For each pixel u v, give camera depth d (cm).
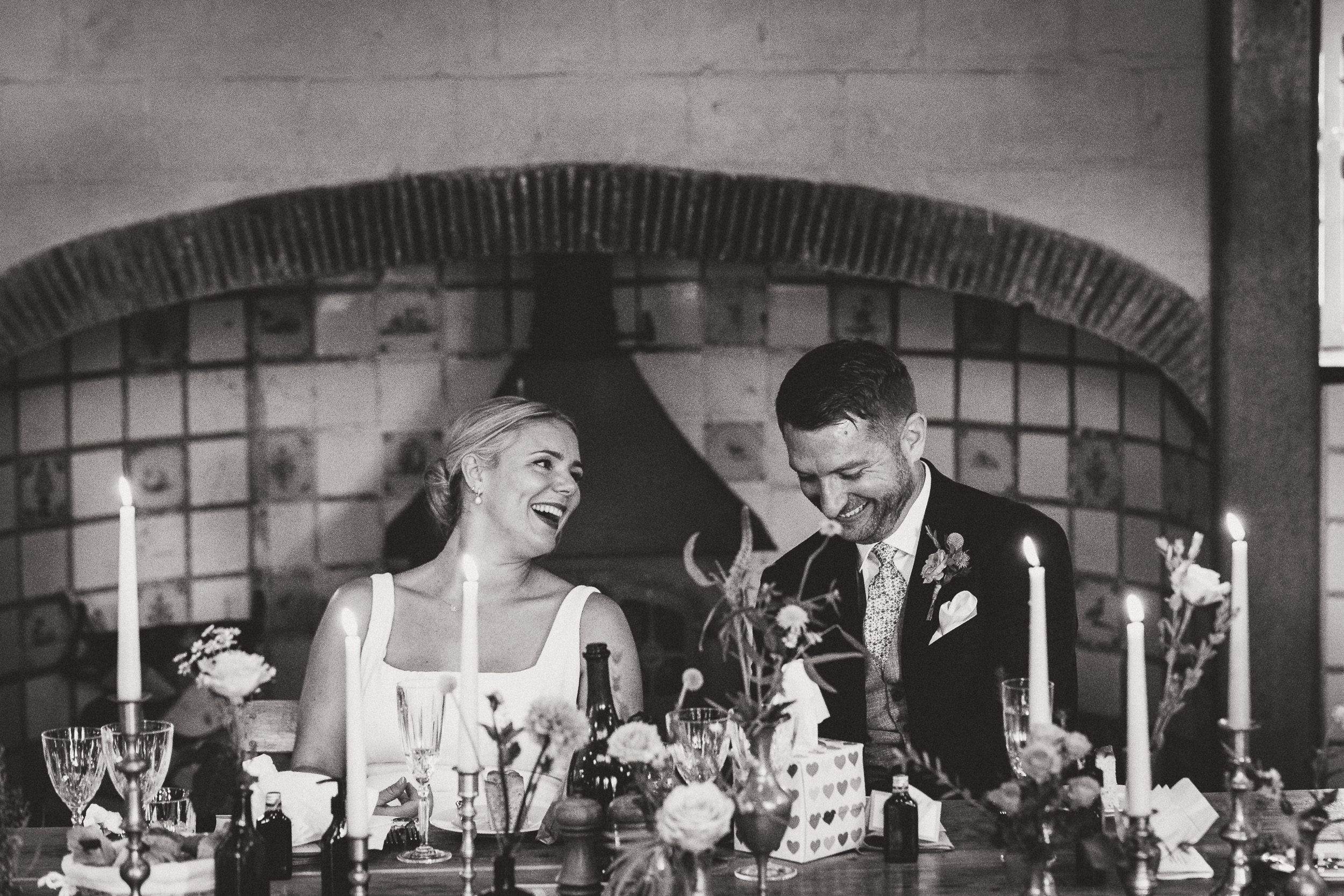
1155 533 502
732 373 555
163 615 545
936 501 312
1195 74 464
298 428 554
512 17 466
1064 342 517
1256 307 459
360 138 467
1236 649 235
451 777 287
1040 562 304
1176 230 466
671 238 477
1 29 459
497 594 319
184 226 466
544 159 469
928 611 303
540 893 253
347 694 228
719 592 515
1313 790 295
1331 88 464
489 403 319
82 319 468
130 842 235
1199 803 261
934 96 468
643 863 230
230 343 547
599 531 516
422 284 555
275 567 554
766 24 467
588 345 537
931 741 301
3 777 254
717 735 246
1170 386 489
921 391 539
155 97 462
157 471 541
